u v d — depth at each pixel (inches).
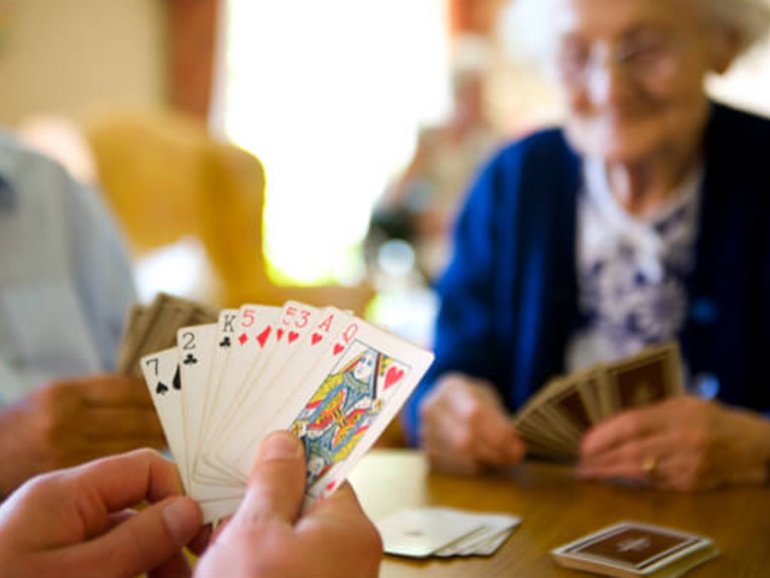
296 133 245.6
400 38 247.1
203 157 139.2
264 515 23.5
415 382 30.1
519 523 42.8
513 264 77.4
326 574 22.6
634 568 34.2
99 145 138.9
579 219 75.8
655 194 71.9
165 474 29.5
